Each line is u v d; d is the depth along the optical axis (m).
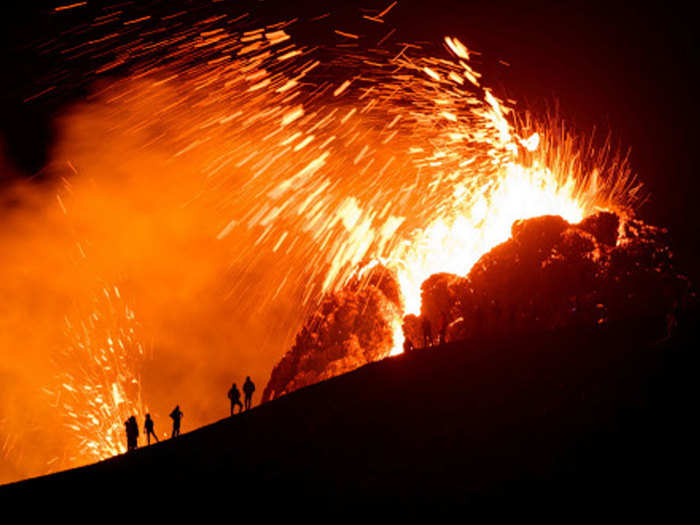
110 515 18.02
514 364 23.25
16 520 18.56
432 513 15.27
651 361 20.80
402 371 24.95
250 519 16.58
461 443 18.25
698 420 17.02
